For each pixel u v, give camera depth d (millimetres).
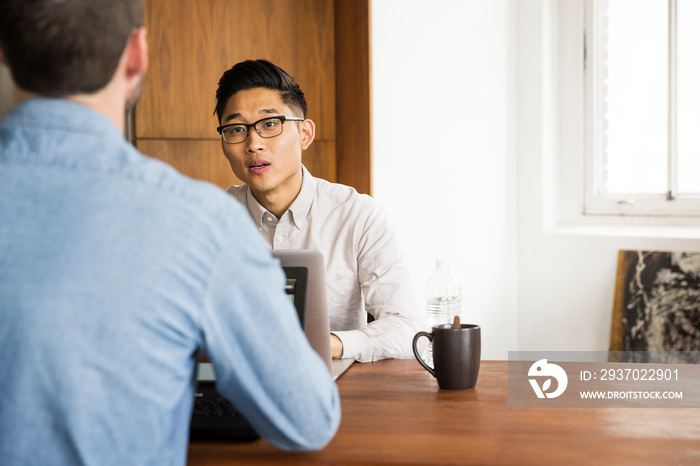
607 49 3330
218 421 1067
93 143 771
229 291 780
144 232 743
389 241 2002
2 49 762
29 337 708
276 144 1856
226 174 3064
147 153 2961
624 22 3250
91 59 755
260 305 798
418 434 1066
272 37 3090
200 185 801
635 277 2891
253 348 802
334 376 1420
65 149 764
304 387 845
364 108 3107
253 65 1861
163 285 742
